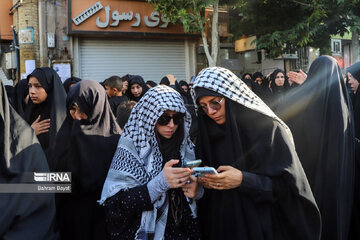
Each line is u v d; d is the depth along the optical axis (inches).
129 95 212.2
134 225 61.6
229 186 60.7
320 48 409.4
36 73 104.4
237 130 63.6
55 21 359.3
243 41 466.3
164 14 373.1
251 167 64.0
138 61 405.7
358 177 93.6
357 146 95.0
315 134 85.2
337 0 330.3
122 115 99.3
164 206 63.1
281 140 63.7
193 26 341.4
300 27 348.8
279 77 232.4
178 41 424.5
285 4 374.9
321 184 82.7
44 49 356.5
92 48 383.9
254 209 63.4
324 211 80.9
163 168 60.1
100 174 74.8
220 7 440.5
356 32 370.9
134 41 402.3
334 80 87.3
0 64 471.2
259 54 476.4
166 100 63.1
